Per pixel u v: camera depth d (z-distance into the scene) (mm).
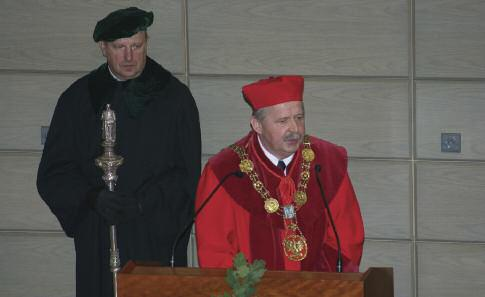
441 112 10977
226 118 11180
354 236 8578
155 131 10156
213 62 11109
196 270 6797
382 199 11172
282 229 8570
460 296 11242
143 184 10086
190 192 10266
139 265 7074
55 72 11273
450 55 10875
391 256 11250
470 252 11156
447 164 11062
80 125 10203
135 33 9859
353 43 10961
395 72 10961
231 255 8594
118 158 8711
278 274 6703
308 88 11055
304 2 10930
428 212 11141
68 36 11188
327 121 11086
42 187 10219
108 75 10211
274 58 11047
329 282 6445
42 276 11648
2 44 11258
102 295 10242
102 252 10164
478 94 10914
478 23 10805
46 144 10312
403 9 10859
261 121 8336
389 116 11039
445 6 10805
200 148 10422
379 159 11125
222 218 8641
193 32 11070
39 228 11570
